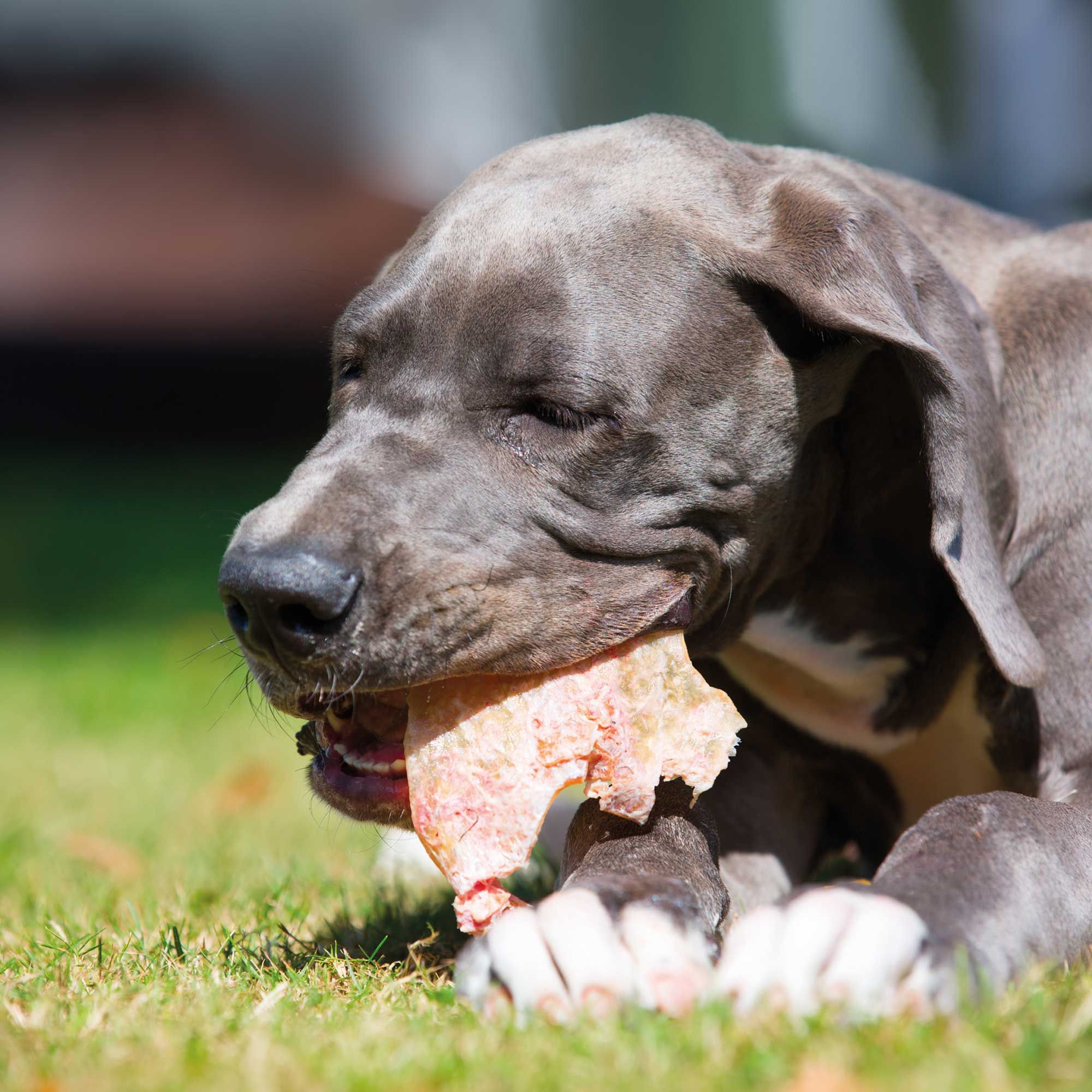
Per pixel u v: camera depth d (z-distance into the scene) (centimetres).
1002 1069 377
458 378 570
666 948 454
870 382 616
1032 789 620
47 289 3450
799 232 588
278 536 525
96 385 3497
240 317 3434
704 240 586
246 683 629
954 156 2078
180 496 2944
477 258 577
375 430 571
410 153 3166
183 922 645
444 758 540
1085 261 673
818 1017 413
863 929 443
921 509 631
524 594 554
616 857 520
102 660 1644
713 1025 412
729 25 2212
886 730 664
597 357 562
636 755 548
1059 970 483
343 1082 390
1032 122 1986
